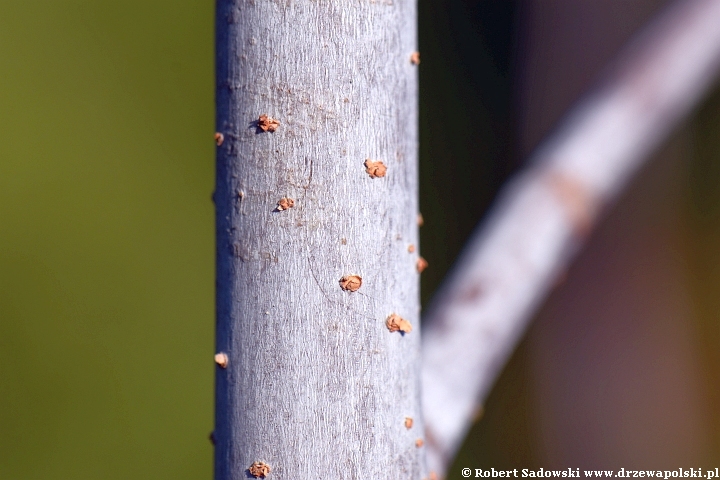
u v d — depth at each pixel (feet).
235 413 1.21
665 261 3.11
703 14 1.68
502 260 1.41
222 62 1.21
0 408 3.43
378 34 1.21
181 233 3.67
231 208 1.21
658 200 3.05
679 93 1.63
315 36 1.20
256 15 1.20
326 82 1.20
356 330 1.21
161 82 3.75
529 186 1.46
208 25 3.81
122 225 3.60
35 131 3.55
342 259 1.21
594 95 1.60
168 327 3.59
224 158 1.21
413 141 1.23
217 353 1.22
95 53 3.68
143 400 3.52
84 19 3.67
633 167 1.57
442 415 1.33
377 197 1.21
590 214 1.46
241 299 1.21
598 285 3.09
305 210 1.20
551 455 3.27
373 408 1.21
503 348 1.38
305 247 1.20
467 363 1.36
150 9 3.76
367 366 1.21
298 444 1.21
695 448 3.15
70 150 3.58
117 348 3.53
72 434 3.46
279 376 1.21
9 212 3.50
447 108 4.17
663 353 3.11
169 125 3.73
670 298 3.16
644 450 3.06
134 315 3.57
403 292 1.22
